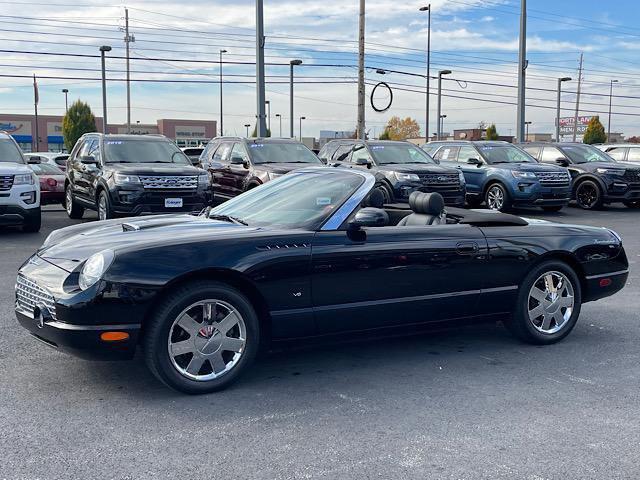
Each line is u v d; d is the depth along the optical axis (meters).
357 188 4.96
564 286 5.74
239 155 14.52
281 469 3.42
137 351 4.98
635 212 17.77
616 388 4.68
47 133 81.06
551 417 4.14
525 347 5.67
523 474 3.39
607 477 3.38
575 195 18.58
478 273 5.26
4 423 3.95
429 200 5.58
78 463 3.46
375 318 4.90
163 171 12.30
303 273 4.59
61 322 4.17
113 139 13.59
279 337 4.64
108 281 4.12
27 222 12.12
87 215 16.03
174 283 4.28
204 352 4.42
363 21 25.56
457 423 4.03
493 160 17.45
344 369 5.03
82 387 4.55
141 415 4.09
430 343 5.76
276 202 5.31
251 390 4.55
